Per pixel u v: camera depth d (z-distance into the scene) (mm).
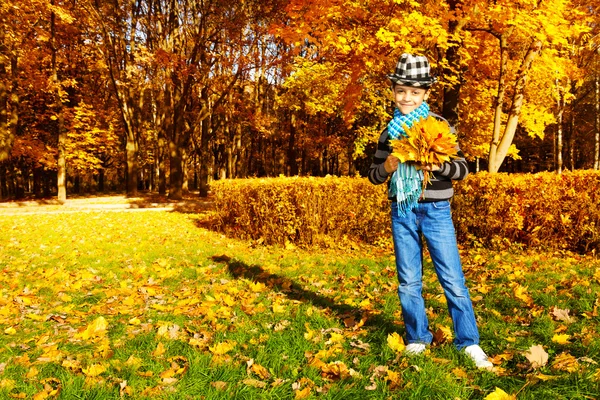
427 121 2514
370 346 3014
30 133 25172
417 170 2615
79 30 21422
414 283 2850
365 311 3830
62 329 3688
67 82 20500
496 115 10117
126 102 23938
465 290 2744
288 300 4309
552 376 2312
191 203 19812
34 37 19125
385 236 8180
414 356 2707
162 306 4164
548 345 2881
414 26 8281
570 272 5184
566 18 9312
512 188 7160
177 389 2418
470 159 17281
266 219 8586
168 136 24453
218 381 2488
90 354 2996
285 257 7070
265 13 18188
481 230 7449
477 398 2275
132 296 4594
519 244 7168
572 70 11617
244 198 9156
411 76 2684
